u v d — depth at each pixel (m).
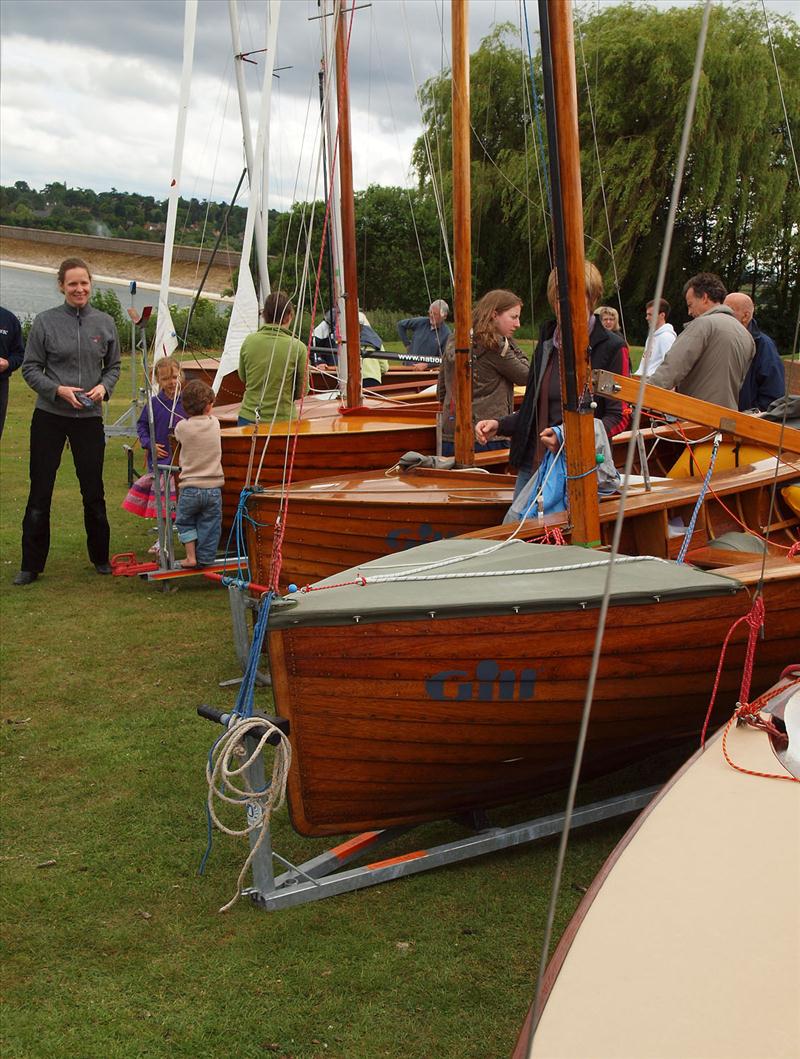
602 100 25.92
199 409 6.31
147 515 6.81
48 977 2.73
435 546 3.71
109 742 4.24
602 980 1.70
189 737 4.29
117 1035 2.50
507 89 27.31
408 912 3.02
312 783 3.02
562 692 3.15
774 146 24.80
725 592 3.27
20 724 4.43
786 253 18.25
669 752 4.14
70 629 5.76
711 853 2.03
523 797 3.54
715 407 4.14
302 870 3.13
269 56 8.75
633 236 26.30
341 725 2.98
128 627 5.79
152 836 3.48
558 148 3.53
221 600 6.34
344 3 7.04
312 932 2.92
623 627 3.16
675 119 25.23
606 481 4.30
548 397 4.39
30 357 6.52
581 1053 1.55
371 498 4.98
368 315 32.94
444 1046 2.45
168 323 10.88
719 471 4.87
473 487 5.25
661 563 3.46
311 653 2.89
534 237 27.62
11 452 12.06
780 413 4.70
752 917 1.83
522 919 2.97
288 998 2.63
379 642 2.92
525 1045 1.57
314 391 10.05
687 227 27.23
